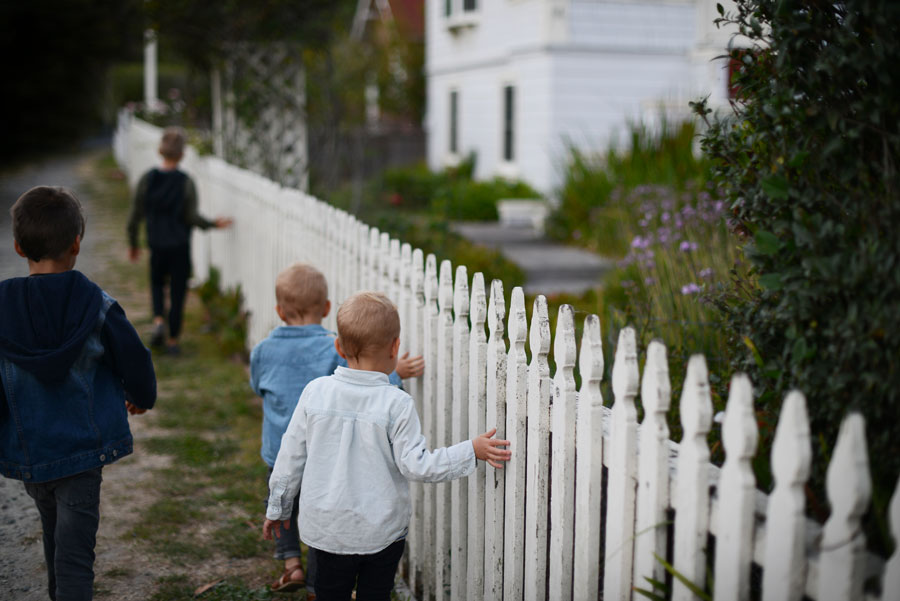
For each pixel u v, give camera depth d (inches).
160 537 136.6
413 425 91.2
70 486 94.7
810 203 68.5
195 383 221.1
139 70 1512.1
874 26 63.1
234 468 166.1
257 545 134.6
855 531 55.4
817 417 70.4
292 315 123.0
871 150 67.1
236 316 266.1
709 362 131.3
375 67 824.3
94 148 1274.6
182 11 333.1
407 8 1037.2
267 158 351.3
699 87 550.0
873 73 66.6
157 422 191.2
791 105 70.2
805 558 58.7
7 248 413.4
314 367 116.8
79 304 94.0
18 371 92.4
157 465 167.5
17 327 91.6
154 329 249.0
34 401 92.4
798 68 71.7
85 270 377.1
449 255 314.7
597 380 78.4
